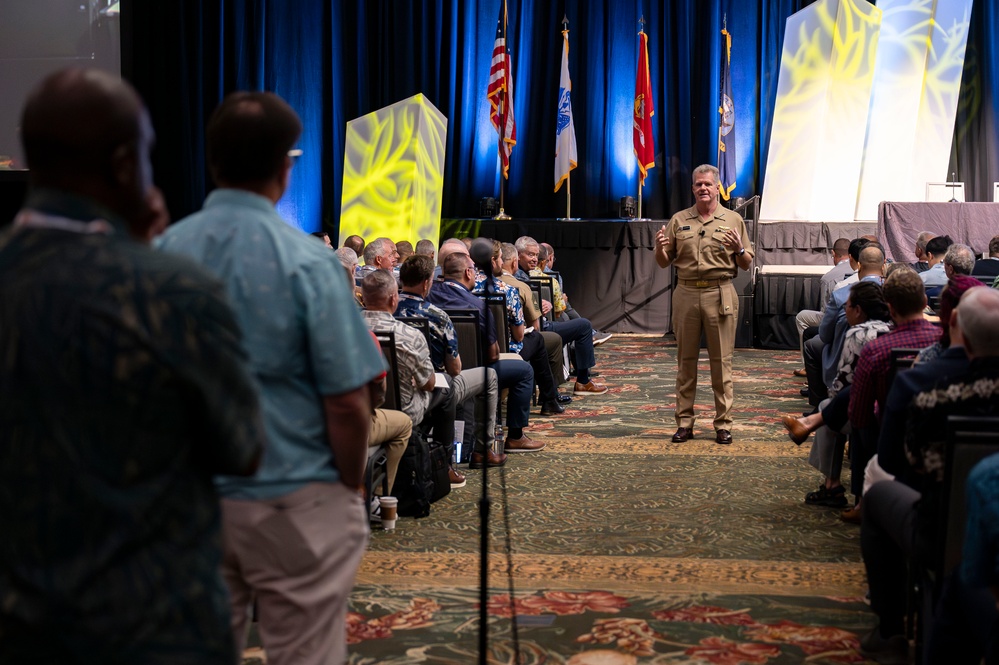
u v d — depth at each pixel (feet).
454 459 17.40
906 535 8.42
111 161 3.92
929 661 7.42
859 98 38.47
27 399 3.71
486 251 8.23
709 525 13.84
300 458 5.80
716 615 10.38
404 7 43.93
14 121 30.86
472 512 14.52
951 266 18.13
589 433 20.47
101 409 3.71
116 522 3.70
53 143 3.85
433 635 9.84
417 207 34.65
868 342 12.66
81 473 3.68
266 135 5.79
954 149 42.01
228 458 4.05
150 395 3.76
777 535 13.35
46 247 3.80
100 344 3.71
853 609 10.56
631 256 38.81
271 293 5.67
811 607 10.62
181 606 3.82
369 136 34.91
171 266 3.91
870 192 39.22
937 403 7.89
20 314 3.74
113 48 31.32
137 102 4.05
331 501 5.93
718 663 9.14
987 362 7.85
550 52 43.88
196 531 3.93
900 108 39.11
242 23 43.86
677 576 11.68
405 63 44.24
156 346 3.77
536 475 16.90
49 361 3.70
